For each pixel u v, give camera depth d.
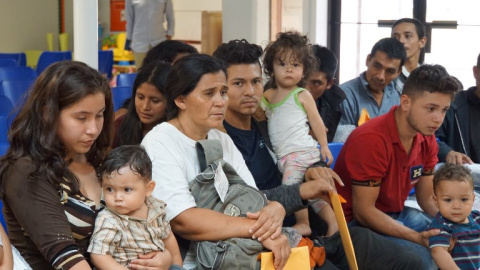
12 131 2.34
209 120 2.81
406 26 5.63
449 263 3.19
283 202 3.12
